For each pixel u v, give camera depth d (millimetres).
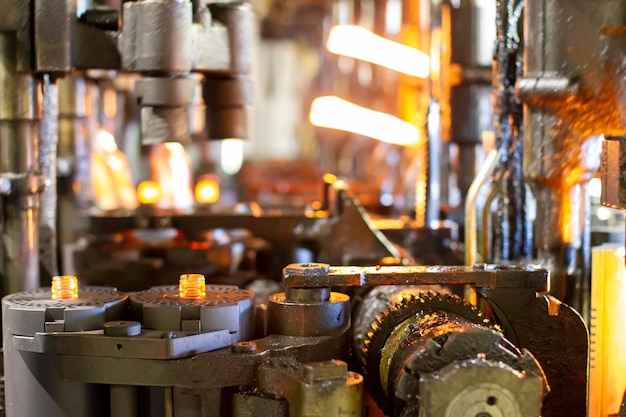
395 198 3521
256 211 2566
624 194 1396
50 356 1403
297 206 3098
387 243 2268
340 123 3557
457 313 1484
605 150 1439
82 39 1760
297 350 1401
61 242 2445
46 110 1979
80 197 2521
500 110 1893
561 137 1666
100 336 1373
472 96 2600
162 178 3754
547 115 1672
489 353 1246
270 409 1302
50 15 1710
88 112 2641
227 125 2027
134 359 1361
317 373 1262
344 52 3373
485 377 1179
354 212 2266
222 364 1354
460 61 2582
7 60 1718
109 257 2352
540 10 1643
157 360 1354
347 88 5426
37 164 1809
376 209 3201
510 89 1891
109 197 3270
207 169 4934
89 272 2342
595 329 1664
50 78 1812
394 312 1474
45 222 2018
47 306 1430
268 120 7770
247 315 1478
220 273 2324
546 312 1510
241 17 1918
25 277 1789
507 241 1992
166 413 1371
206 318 1411
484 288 1504
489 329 1282
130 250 2359
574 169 1676
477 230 2203
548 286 1514
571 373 1514
